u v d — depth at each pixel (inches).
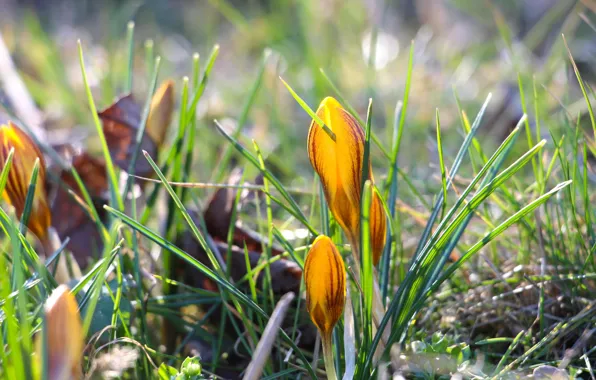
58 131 35.6
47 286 19.0
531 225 21.1
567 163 20.3
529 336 19.6
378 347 18.4
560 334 19.2
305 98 39.2
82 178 22.5
